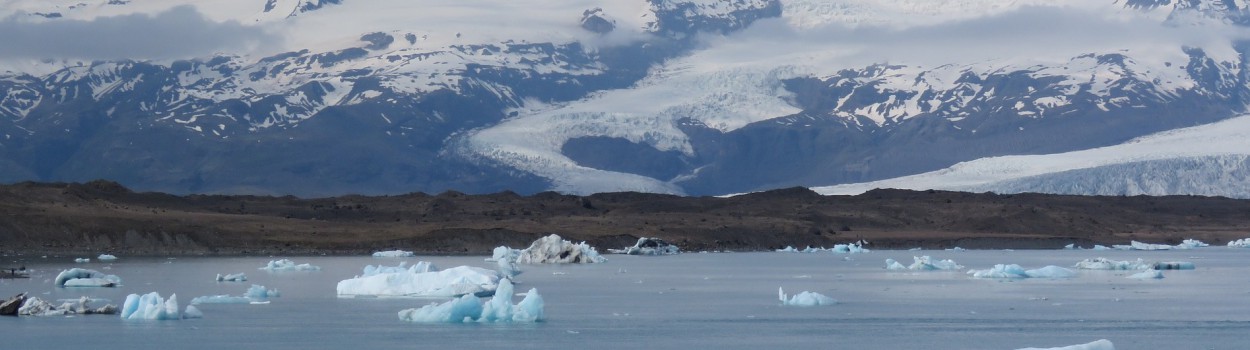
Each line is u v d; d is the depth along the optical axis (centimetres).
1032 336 8856
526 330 8975
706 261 19538
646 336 8781
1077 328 9269
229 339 8444
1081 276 14762
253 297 11038
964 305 10869
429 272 11538
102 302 10106
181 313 9700
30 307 9594
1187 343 8562
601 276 14888
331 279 13800
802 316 9988
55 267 15800
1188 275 15038
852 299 11431
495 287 11281
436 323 9250
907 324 9450
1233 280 13962
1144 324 9519
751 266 17688
